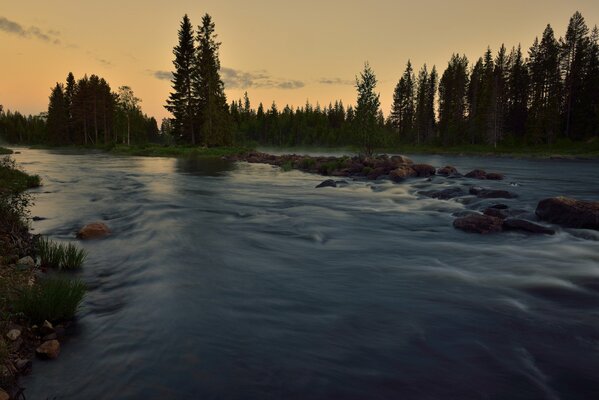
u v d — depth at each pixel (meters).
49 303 5.07
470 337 5.03
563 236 10.58
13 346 4.37
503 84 76.94
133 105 81.62
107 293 6.35
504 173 30.06
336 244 9.92
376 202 16.77
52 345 4.41
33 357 4.33
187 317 5.51
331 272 7.68
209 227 11.60
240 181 24.44
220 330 5.14
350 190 20.48
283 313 5.72
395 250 9.36
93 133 94.44
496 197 16.03
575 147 59.25
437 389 3.92
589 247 9.49
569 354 4.61
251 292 6.54
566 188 20.23
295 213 14.16
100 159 46.59
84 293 5.99
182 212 13.88
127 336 4.91
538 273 7.61
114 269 7.58
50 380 3.93
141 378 4.02
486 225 11.23
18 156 52.53
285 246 9.66
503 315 5.70
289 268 7.90
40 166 34.53
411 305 6.06
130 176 26.52
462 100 84.06
